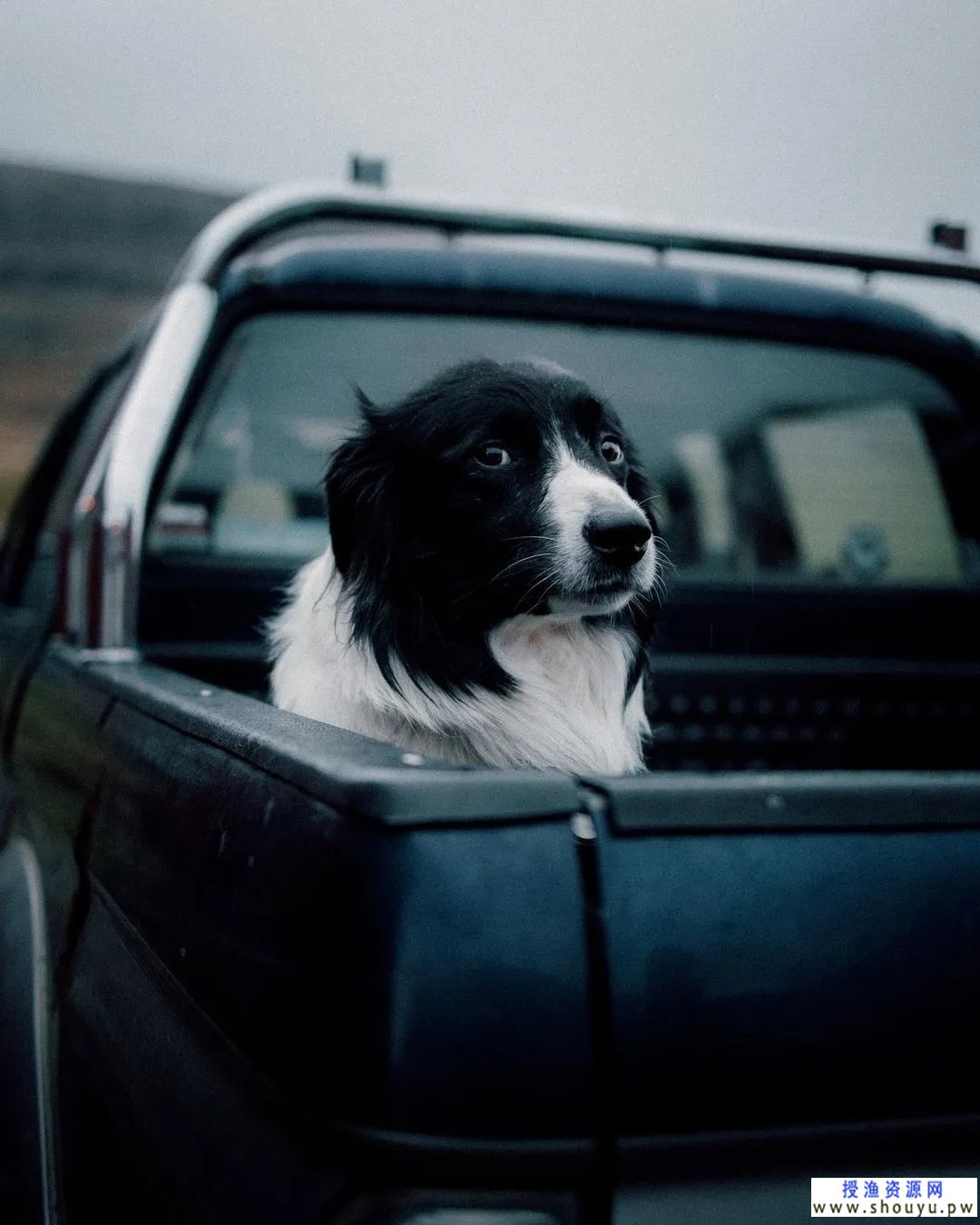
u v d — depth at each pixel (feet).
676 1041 3.04
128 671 6.05
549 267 10.13
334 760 3.34
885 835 3.31
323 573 6.94
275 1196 3.19
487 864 2.98
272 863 3.39
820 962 3.17
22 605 11.64
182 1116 3.87
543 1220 2.95
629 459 7.59
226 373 9.69
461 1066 2.91
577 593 6.41
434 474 6.57
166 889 4.25
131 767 4.97
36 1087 5.96
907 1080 3.22
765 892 3.16
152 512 9.59
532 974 2.96
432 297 9.80
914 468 11.38
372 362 10.03
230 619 9.78
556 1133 2.96
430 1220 2.91
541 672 6.79
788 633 10.66
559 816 3.08
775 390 11.24
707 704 10.23
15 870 7.55
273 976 3.29
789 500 11.78
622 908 3.05
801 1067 3.14
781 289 10.55
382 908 2.93
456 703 6.50
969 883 3.33
